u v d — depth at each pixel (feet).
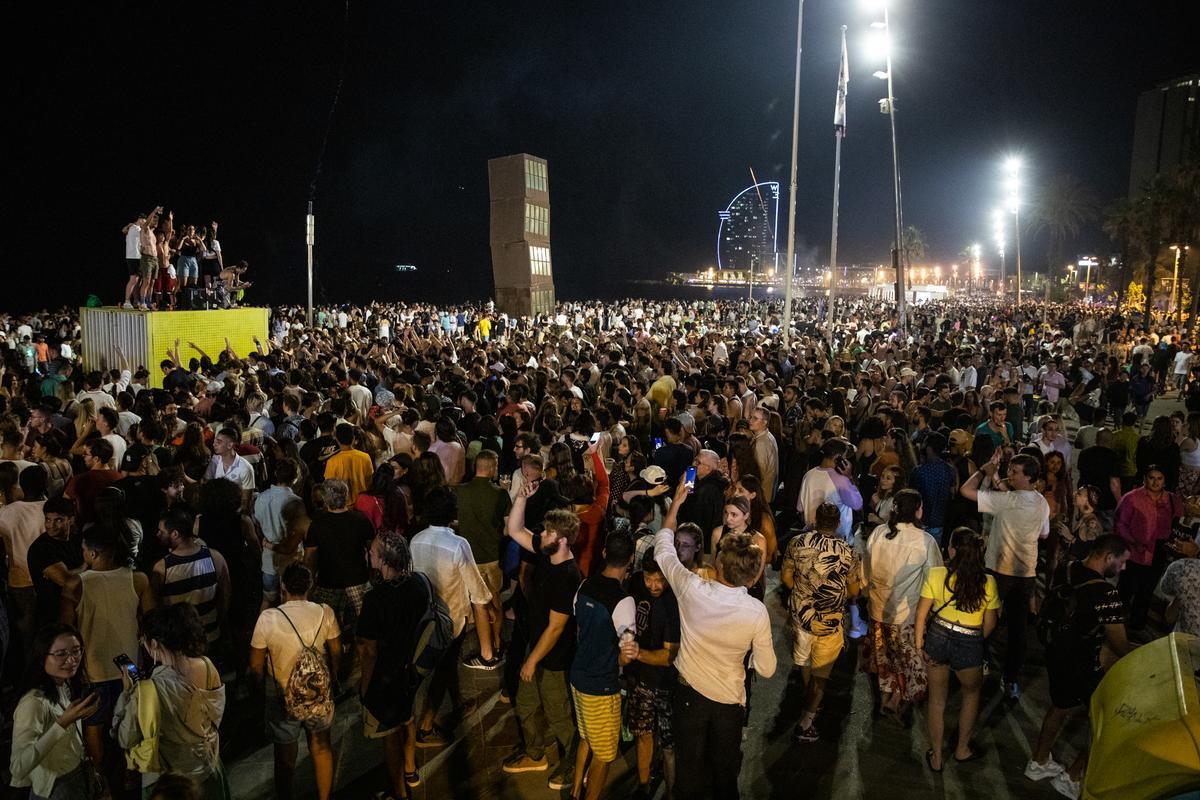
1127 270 211.20
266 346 64.80
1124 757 6.52
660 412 37.11
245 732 19.36
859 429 30.42
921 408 33.78
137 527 19.88
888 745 19.06
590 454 23.21
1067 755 18.79
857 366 55.42
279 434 26.81
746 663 15.61
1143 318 179.01
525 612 19.07
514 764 17.78
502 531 21.66
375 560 15.88
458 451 25.81
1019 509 20.66
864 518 26.99
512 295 124.57
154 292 62.03
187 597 17.47
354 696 21.07
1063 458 25.62
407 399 32.78
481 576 20.13
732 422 34.78
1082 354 66.13
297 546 21.66
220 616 18.38
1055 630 17.13
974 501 24.00
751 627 14.32
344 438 24.22
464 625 18.47
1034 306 249.34
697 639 14.62
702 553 16.35
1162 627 25.50
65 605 16.78
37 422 25.82
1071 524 27.53
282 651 15.03
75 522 21.15
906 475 27.40
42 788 12.66
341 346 60.34
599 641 15.25
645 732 16.55
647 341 64.95
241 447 25.43
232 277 66.08
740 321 135.13
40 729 12.63
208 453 25.05
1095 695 7.50
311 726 15.14
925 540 19.24
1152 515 24.17
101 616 15.44
